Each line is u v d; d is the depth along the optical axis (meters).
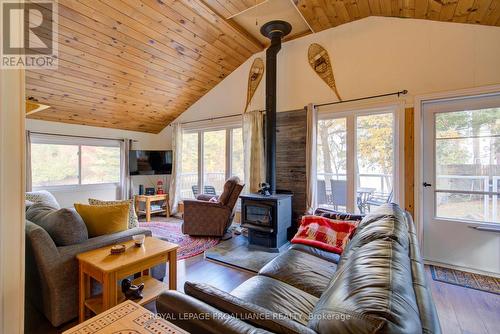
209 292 1.03
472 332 1.73
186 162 5.39
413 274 0.98
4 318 0.83
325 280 1.63
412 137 2.96
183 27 3.22
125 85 3.88
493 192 2.60
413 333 0.60
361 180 3.39
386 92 3.13
